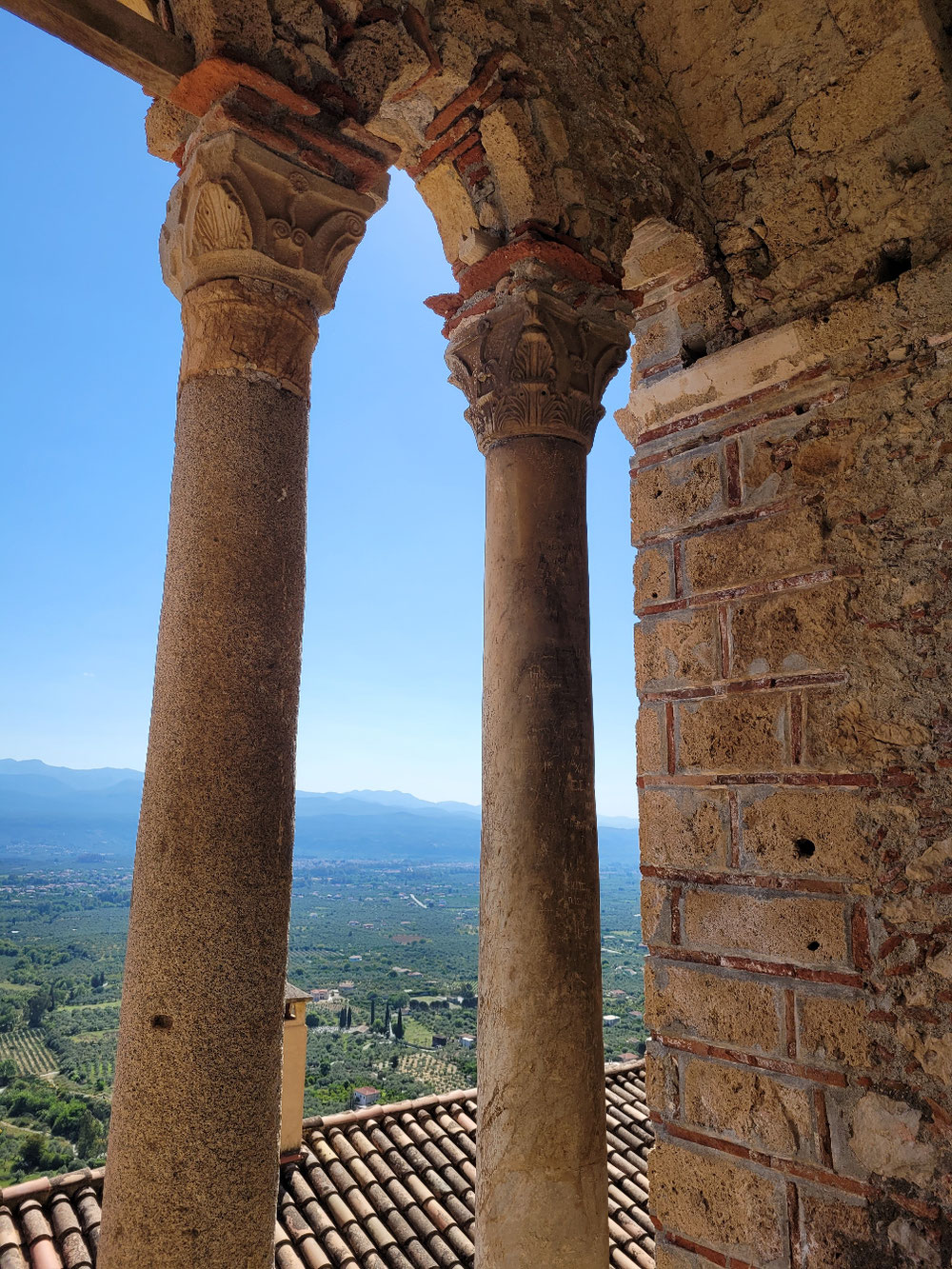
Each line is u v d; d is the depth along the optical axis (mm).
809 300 4285
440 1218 6773
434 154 3764
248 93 2621
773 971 3867
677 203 4410
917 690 3613
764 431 4312
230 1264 2033
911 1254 3277
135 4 2961
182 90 2648
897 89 3949
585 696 3350
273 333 2621
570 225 3701
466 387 3742
